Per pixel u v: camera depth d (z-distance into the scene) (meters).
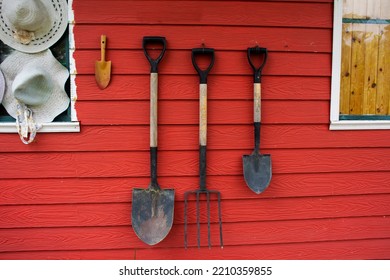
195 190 1.58
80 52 1.53
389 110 1.71
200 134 1.55
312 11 1.61
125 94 1.56
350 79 1.69
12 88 1.43
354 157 1.68
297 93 1.63
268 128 1.63
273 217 1.66
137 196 1.56
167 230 1.56
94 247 1.60
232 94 1.60
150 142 1.54
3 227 1.56
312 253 1.69
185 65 1.57
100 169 1.58
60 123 1.52
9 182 1.55
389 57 1.71
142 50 1.55
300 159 1.65
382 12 1.69
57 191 1.57
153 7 1.55
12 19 1.43
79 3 1.51
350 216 1.70
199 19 1.57
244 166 1.59
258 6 1.59
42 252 1.59
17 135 1.54
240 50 1.59
